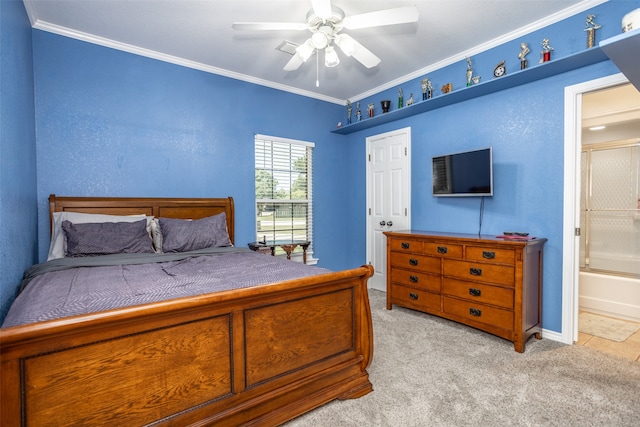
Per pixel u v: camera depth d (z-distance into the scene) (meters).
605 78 2.31
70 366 1.06
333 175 4.58
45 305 1.29
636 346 2.48
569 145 2.50
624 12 2.20
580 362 2.22
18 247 1.94
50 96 2.65
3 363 0.96
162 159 3.19
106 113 2.89
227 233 3.18
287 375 1.57
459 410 1.70
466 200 3.25
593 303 3.32
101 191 2.88
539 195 2.69
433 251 2.99
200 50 3.08
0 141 1.57
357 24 2.03
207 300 1.29
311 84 3.98
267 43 2.94
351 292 1.85
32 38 2.56
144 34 2.78
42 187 2.62
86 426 1.09
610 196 3.94
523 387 1.91
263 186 3.92
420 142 3.68
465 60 3.15
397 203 3.98
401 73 3.67
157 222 2.94
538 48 2.62
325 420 1.62
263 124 3.88
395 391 1.88
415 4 2.36
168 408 1.25
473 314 2.68
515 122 2.84
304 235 4.32
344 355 1.80
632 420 1.61
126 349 1.16
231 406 1.40
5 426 0.96
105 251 2.45
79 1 2.31
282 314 1.56
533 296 2.54
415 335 2.71
